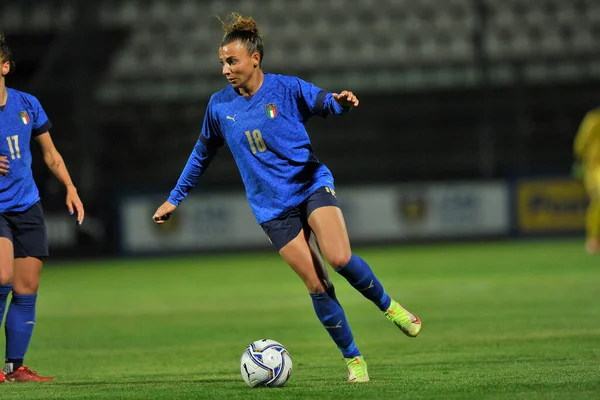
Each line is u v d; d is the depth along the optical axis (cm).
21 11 8875
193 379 2109
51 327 3634
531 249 7031
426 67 8850
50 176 7844
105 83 8744
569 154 8612
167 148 8594
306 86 1883
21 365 2147
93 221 7806
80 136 8225
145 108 8706
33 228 2108
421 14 9412
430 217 7988
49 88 8419
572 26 9238
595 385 1784
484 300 4053
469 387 1809
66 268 7088
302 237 1900
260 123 1877
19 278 2122
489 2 9425
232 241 7875
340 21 9394
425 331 3125
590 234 6538
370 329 3278
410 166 8544
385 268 5925
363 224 7962
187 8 9350
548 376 1941
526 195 7988
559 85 8769
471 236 7988
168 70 8881
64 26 8781
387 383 1903
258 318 3722
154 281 5753
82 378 2202
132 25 9169
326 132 8694
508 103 8681
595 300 3897
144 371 2347
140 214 7794
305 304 4212
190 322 3669
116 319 3866
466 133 8650
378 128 8744
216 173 8238
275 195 1898
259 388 1875
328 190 1888
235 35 1853
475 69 8800
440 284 4834
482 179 8000
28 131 2062
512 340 2767
